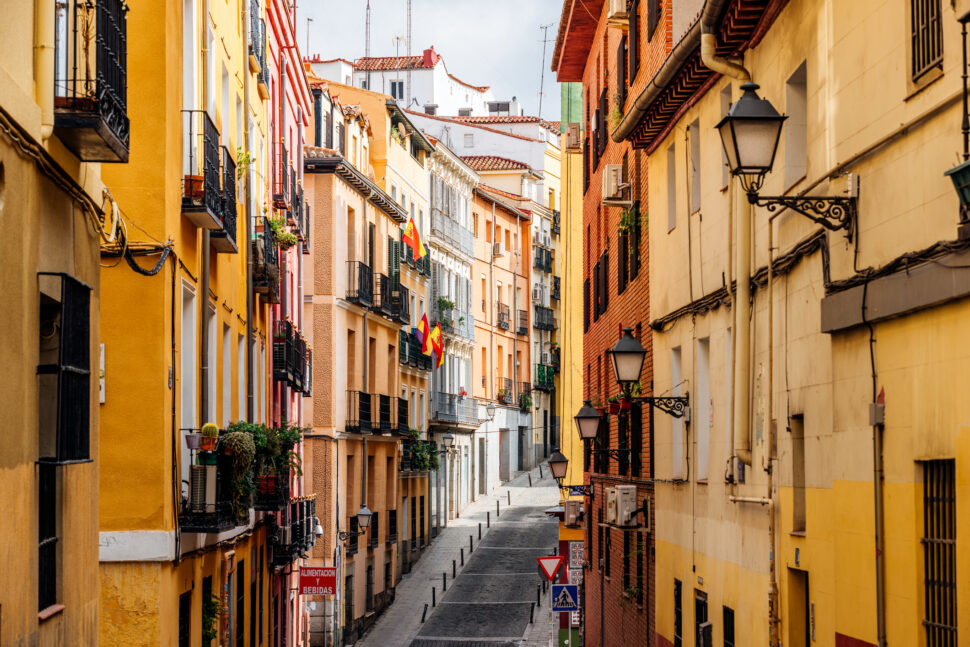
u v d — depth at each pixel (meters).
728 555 18.77
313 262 51.47
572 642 35.97
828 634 13.98
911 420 11.77
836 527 13.63
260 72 30.97
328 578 37.12
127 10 13.96
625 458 29.50
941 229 11.09
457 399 77.44
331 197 51.41
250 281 27.47
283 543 32.53
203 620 21.59
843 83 13.51
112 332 18.44
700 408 20.89
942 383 11.12
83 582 13.21
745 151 12.85
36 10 11.45
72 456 11.68
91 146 12.30
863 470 12.89
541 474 95.94
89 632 13.45
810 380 14.67
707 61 17.42
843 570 13.44
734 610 18.30
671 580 23.27
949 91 10.91
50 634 11.92
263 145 33.06
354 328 54.09
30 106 11.02
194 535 20.39
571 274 52.84
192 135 20.27
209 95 22.47
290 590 37.81
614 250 32.75
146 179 18.52
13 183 10.64
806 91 15.07
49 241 11.77
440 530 74.56
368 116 62.25
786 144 15.58
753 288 17.25
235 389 26.00
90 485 13.50
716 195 19.53
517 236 95.56
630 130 24.72
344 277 52.91
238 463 20.55
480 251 87.06
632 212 28.34
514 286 94.75
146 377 18.45
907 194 11.83
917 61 11.71
